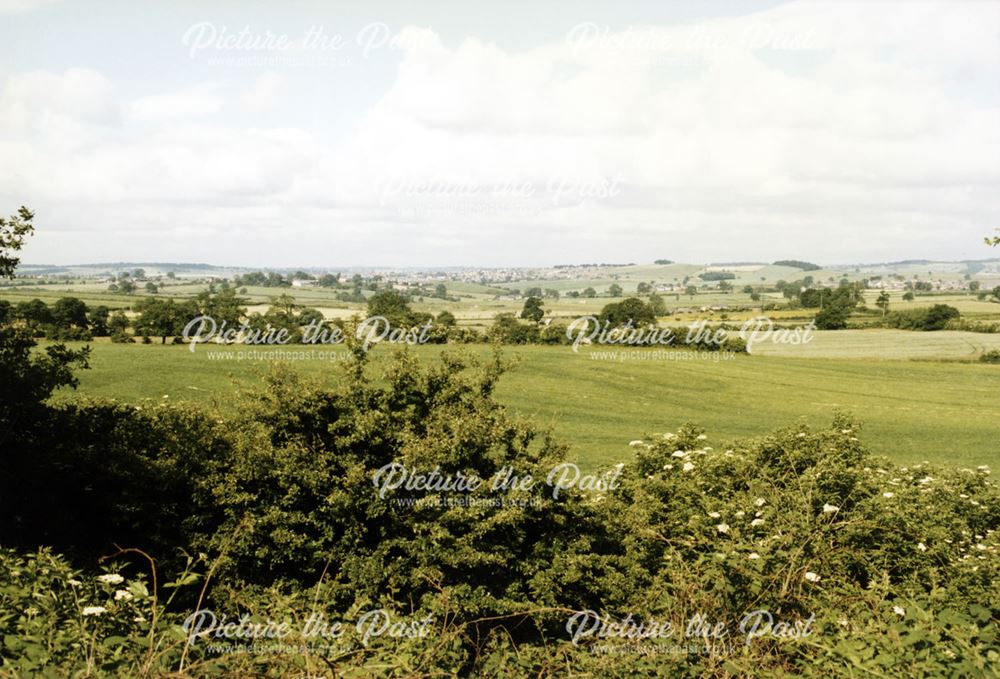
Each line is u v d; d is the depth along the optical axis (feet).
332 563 28.81
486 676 22.80
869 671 18.84
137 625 19.83
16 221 36.58
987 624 22.33
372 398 31.76
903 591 26.25
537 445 42.91
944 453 100.99
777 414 140.56
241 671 17.71
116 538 31.89
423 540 27.58
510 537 29.17
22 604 19.33
